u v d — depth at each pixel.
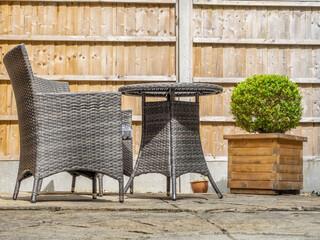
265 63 6.19
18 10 6.01
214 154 6.05
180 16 6.10
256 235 1.91
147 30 6.12
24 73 3.31
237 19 6.19
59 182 5.86
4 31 5.98
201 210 2.80
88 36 6.02
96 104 3.35
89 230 2.04
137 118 6.01
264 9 6.22
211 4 6.14
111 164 3.36
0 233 1.94
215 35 6.16
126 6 6.11
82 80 6.01
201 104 6.09
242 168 5.00
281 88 5.01
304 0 6.22
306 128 6.16
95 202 3.46
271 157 4.85
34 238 1.82
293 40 6.18
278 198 4.10
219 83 6.14
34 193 3.31
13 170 5.88
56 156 3.29
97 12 6.07
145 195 4.70
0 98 5.95
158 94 4.24
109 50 6.07
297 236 1.88
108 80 6.02
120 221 2.31
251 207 2.96
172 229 2.07
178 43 6.09
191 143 3.92
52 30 6.02
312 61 6.23
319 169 6.10
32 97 3.29
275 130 5.07
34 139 3.32
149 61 6.09
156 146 3.87
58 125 3.31
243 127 5.18
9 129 5.93
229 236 1.88
